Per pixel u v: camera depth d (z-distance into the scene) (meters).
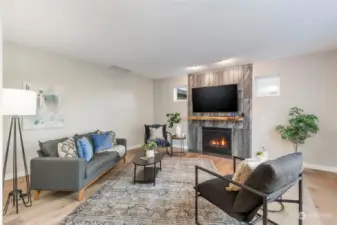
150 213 2.21
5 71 3.20
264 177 1.47
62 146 2.88
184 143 5.98
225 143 5.11
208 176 3.44
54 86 3.90
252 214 1.62
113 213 2.21
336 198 2.59
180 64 4.67
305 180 3.23
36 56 3.60
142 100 6.33
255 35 2.92
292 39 3.09
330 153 3.68
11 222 2.03
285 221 2.06
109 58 4.17
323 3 2.05
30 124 3.51
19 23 2.52
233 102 4.91
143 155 3.56
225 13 2.27
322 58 3.75
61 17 2.36
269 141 4.41
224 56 4.01
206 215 2.16
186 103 5.94
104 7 2.12
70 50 3.64
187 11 2.22
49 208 2.32
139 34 2.88
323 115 3.75
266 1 2.02
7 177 3.21
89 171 2.74
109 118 5.21
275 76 4.38
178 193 2.74
